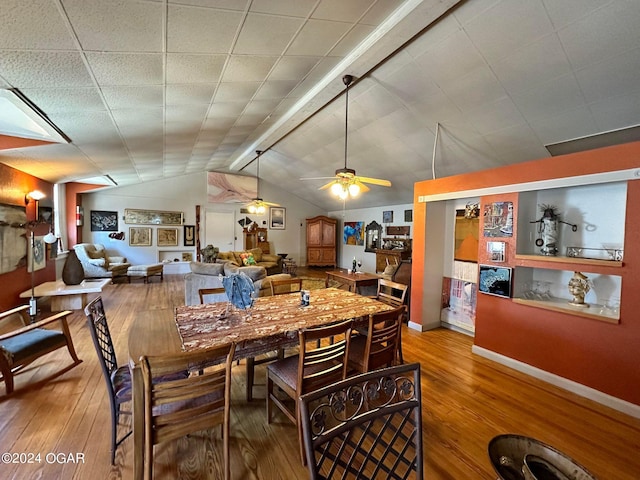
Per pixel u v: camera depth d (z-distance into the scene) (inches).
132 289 257.8
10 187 159.8
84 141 139.6
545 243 121.6
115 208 314.2
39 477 64.1
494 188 129.0
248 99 136.2
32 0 52.4
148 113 123.8
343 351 78.4
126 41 71.0
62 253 247.3
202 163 302.4
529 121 135.9
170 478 65.1
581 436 81.4
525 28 93.9
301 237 425.7
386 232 341.1
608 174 95.1
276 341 80.1
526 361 117.2
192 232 353.1
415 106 151.5
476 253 156.6
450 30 101.9
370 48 103.0
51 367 113.9
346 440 37.1
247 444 76.3
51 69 76.9
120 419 83.4
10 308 161.3
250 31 79.4
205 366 67.4
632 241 90.8
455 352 137.6
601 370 97.1
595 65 99.9
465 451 75.1
